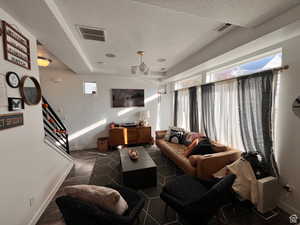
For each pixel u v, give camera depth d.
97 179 2.60
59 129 3.19
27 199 1.57
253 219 1.68
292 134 1.70
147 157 2.63
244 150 2.31
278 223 1.62
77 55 2.54
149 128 4.54
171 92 5.02
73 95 4.18
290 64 1.70
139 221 1.65
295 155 1.68
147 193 2.15
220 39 2.22
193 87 3.53
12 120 1.37
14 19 1.43
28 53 1.66
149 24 1.84
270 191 1.73
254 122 2.08
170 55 3.00
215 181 1.69
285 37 1.66
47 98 3.97
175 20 1.75
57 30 1.68
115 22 1.79
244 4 1.29
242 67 2.48
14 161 1.40
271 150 1.86
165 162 3.27
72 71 4.12
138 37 2.19
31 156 1.67
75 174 2.78
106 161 3.39
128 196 1.52
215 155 2.19
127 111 4.73
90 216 1.03
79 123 4.28
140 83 4.82
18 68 1.50
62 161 2.57
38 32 1.71
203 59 2.64
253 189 1.74
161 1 1.24
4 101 1.30
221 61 2.56
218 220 1.65
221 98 2.71
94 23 1.80
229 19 1.53
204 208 1.24
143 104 4.89
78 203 1.06
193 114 3.57
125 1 1.42
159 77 4.71
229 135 2.58
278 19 1.46
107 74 4.34
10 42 1.38
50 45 2.09
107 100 4.50
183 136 3.44
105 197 1.14
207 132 3.08
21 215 1.47
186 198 1.51
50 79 3.98
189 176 1.94
